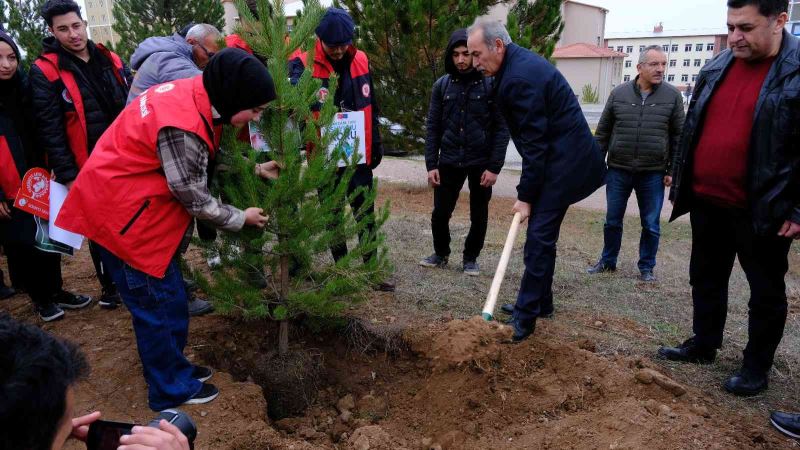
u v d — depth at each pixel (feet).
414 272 16.34
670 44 207.31
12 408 2.77
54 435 3.07
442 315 13.34
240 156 9.22
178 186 8.03
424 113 26.91
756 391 10.12
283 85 9.20
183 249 9.59
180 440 4.16
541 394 10.01
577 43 127.65
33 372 2.89
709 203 10.36
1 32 11.14
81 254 17.02
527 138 11.10
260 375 10.57
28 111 11.69
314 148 10.13
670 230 24.52
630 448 8.27
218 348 11.14
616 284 16.29
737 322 13.64
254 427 8.82
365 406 10.62
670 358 11.52
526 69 10.84
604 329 13.03
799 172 8.84
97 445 4.24
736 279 17.65
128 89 12.52
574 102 11.28
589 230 24.18
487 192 15.61
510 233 11.57
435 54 25.14
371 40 25.66
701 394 10.03
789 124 8.71
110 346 11.12
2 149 11.31
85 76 11.63
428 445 9.46
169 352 8.94
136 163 8.08
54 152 11.22
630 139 16.10
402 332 11.87
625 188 16.63
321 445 9.39
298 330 11.97
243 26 9.68
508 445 9.00
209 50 11.68
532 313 11.71
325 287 10.35
